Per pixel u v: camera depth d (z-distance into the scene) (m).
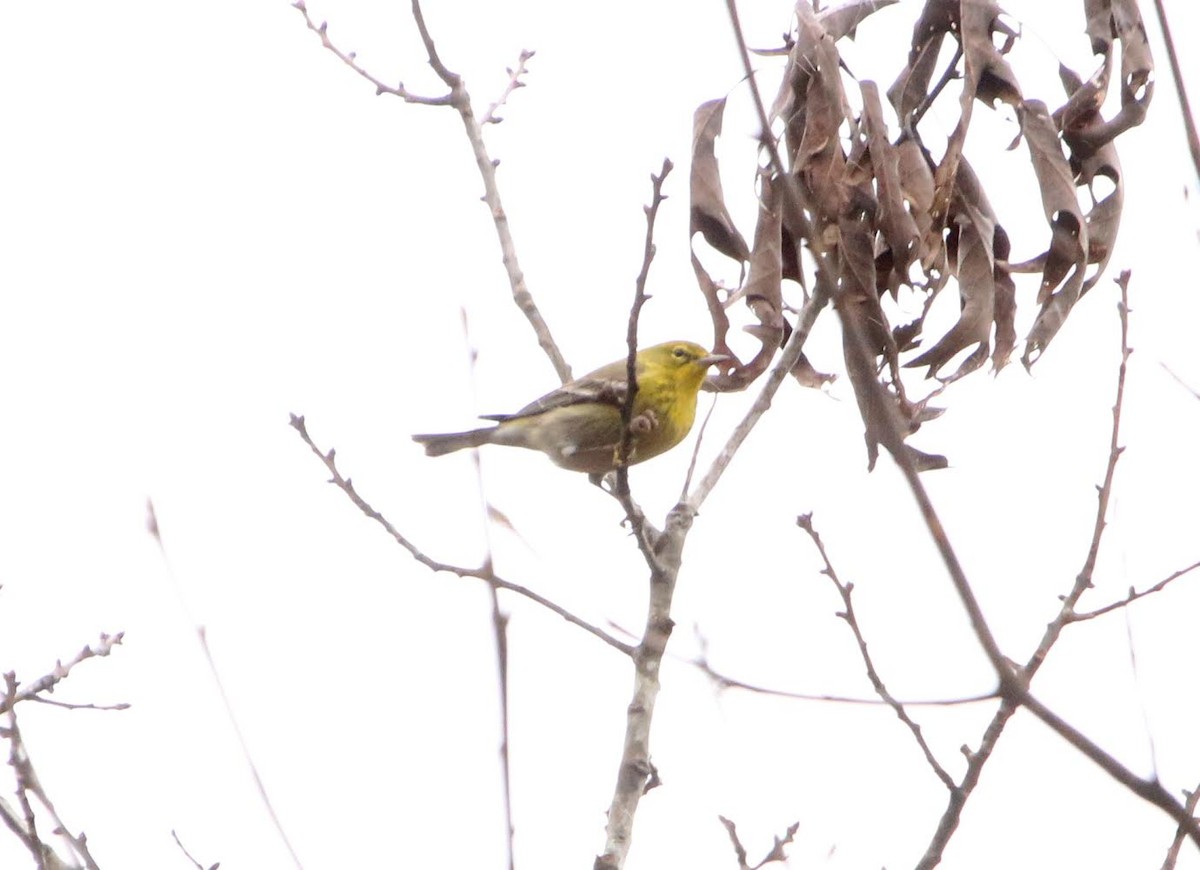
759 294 11.46
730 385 11.90
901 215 10.95
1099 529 8.42
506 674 5.37
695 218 11.79
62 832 7.70
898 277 11.02
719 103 11.91
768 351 11.62
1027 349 11.52
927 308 11.51
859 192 11.21
